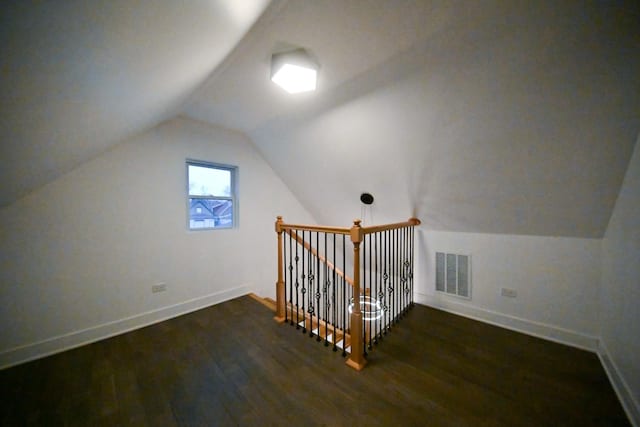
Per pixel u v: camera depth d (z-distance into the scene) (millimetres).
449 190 2293
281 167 3391
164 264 2594
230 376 1704
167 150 2590
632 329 1425
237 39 1307
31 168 1515
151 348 2053
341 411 1409
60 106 1082
